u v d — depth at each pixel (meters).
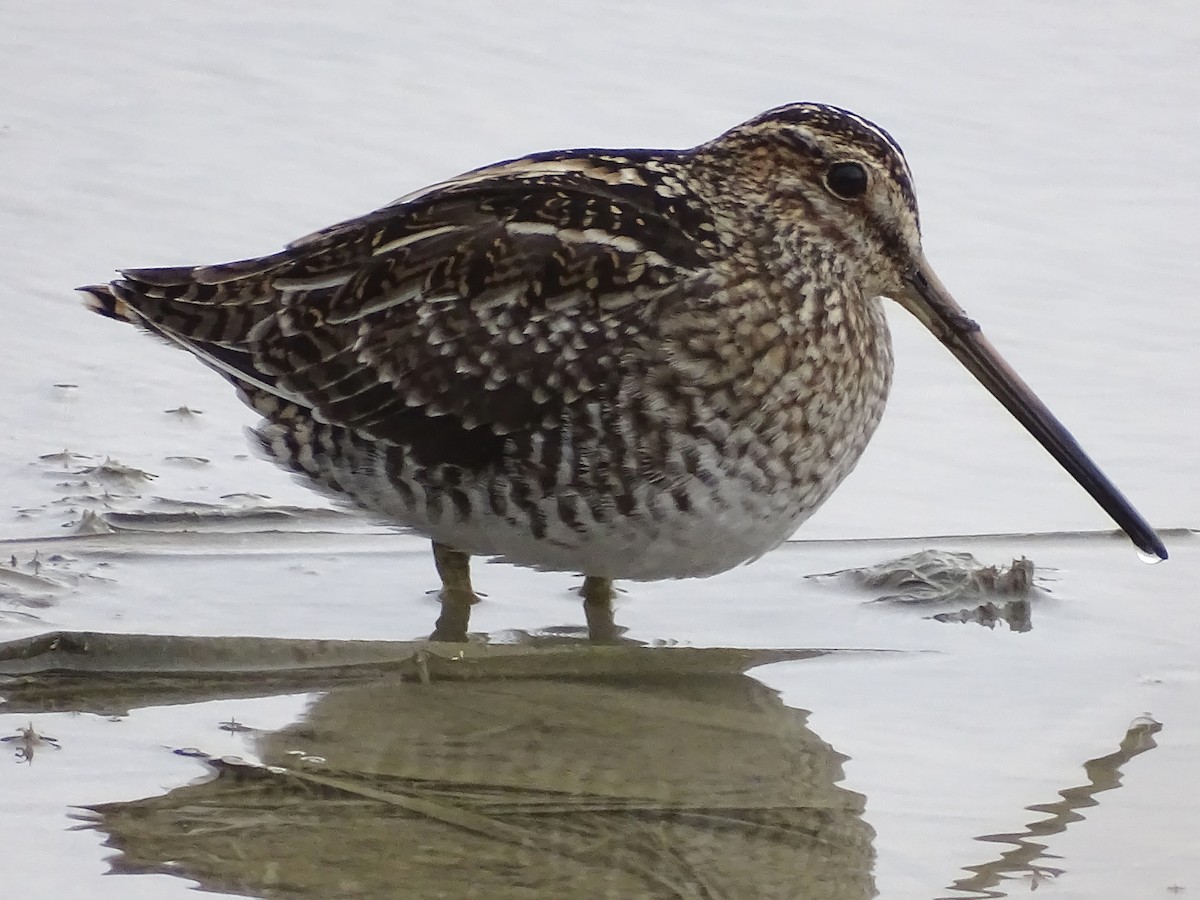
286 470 12.25
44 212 16.03
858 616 11.93
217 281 12.17
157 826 9.17
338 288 11.88
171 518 12.55
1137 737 10.41
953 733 10.48
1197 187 16.77
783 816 9.52
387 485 11.79
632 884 8.79
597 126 17.44
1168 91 18.19
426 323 11.61
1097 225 16.23
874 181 11.94
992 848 9.29
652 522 11.38
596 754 10.13
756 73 18.41
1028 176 16.91
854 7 19.59
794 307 11.59
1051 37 19.11
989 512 13.10
